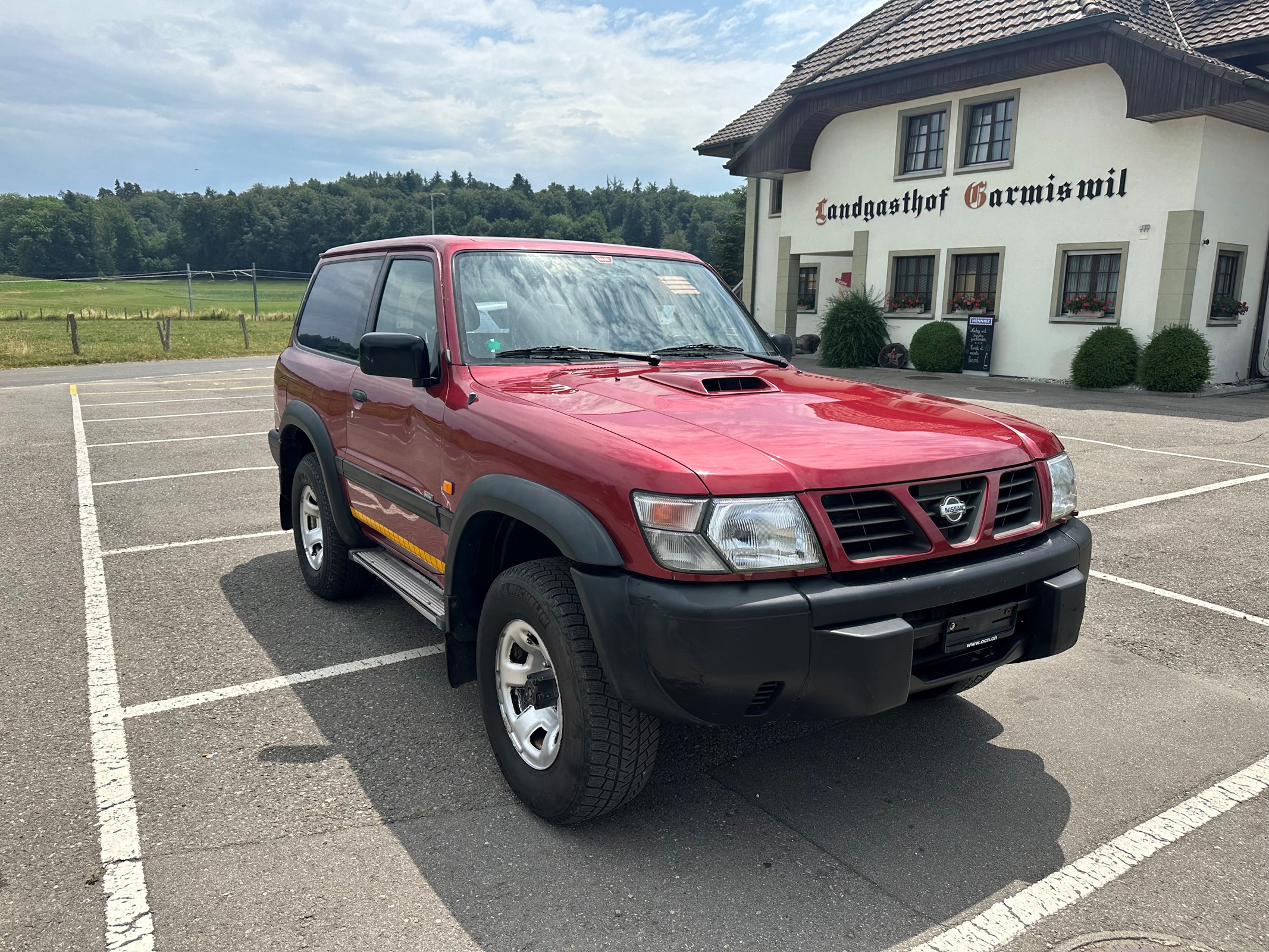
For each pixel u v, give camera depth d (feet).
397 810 9.60
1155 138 49.47
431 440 11.18
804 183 71.00
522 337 11.69
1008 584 8.81
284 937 7.62
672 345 12.60
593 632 8.21
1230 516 22.40
